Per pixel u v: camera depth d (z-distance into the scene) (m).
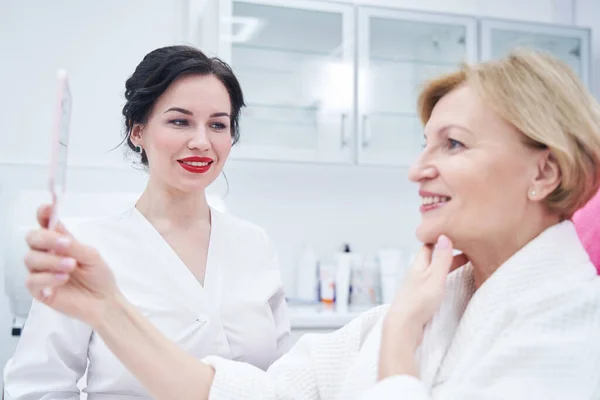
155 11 2.61
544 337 0.74
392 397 0.70
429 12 2.66
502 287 0.80
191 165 1.29
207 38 2.53
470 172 0.81
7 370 1.22
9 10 2.45
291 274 2.76
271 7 2.50
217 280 1.35
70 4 2.51
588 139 0.80
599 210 1.01
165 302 1.28
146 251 1.31
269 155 2.49
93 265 0.84
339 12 2.58
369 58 2.64
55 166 0.65
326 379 1.00
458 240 0.85
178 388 0.93
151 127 1.30
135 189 2.52
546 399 0.70
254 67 2.51
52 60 2.48
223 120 1.32
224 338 1.31
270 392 0.95
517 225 0.83
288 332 1.50
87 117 2.50
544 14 3.11
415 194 2.95
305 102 2.57
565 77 0.82
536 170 0.81
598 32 3.13
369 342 0.93
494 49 2.77
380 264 2.73
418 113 0.96
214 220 1.44
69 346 1.18
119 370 1.19
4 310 2.37
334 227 2.82
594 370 0.71
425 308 0.81
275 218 2.74
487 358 0.75
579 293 0.75
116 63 2.55
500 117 0.81
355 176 2.86
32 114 2.46
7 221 2.39
